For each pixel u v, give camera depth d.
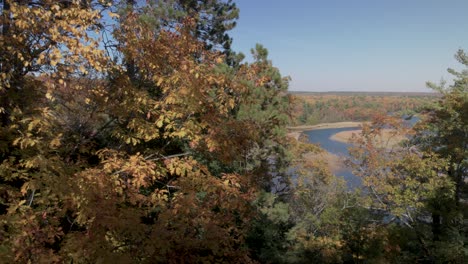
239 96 7.30
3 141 5.48
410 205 18.77
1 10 5.31
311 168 21.80
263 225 13.07
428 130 22.06
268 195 13.68
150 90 7.06
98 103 6.17
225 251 6.15
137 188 5.51
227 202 5.88
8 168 5.27
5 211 5.73
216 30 17.09
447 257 15.57
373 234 14.52
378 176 22.58
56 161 5.30
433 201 17.95
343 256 13.90
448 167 18.97
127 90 5.93
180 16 12.12
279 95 14.05
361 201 20.70
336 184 22.62
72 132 6.71
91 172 4.96
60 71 5.18
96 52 5.13
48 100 6.36
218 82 6.26
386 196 21.78
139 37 6.20
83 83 6.11
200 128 5.98
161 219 5.06
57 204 5.38
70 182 4.56
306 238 16.56
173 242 5.26
